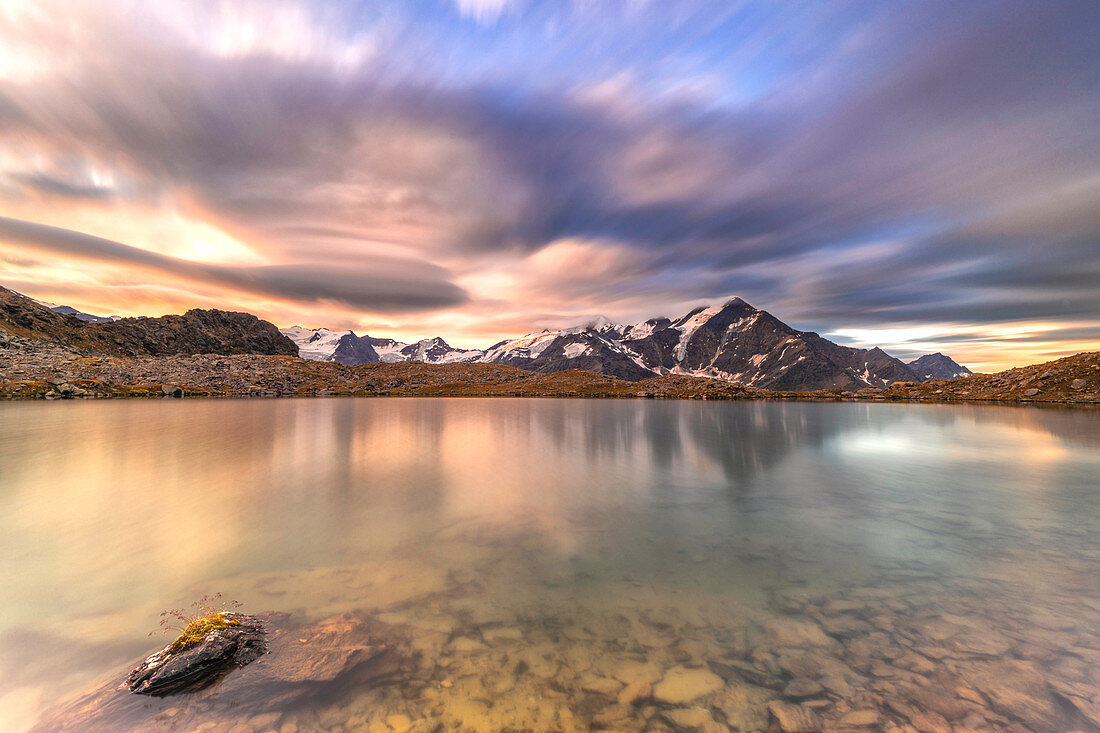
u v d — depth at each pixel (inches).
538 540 805.9
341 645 455.8
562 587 610.5
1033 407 5255.9
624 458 1759.4
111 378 7101.4
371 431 2588.6
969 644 468.4
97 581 616.4
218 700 374.3
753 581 633.6
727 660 442.0
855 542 804.6
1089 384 6190.9
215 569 661.9
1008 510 1031.0
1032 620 518.6
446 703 376.2
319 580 626.2
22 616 519.2
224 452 1743.4
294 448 1886.1
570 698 386.0
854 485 1294.3
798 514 991.0
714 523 917.8
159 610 534.6
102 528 843.4
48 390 5600.4
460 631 490.3
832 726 353.1
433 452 1862.7
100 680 401.4
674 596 583.8
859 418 3870.6
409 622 509.4
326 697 380.5
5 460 1526.8
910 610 545.3
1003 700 379.9
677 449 2015.3
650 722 358.6
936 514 991.0
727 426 3093.0
